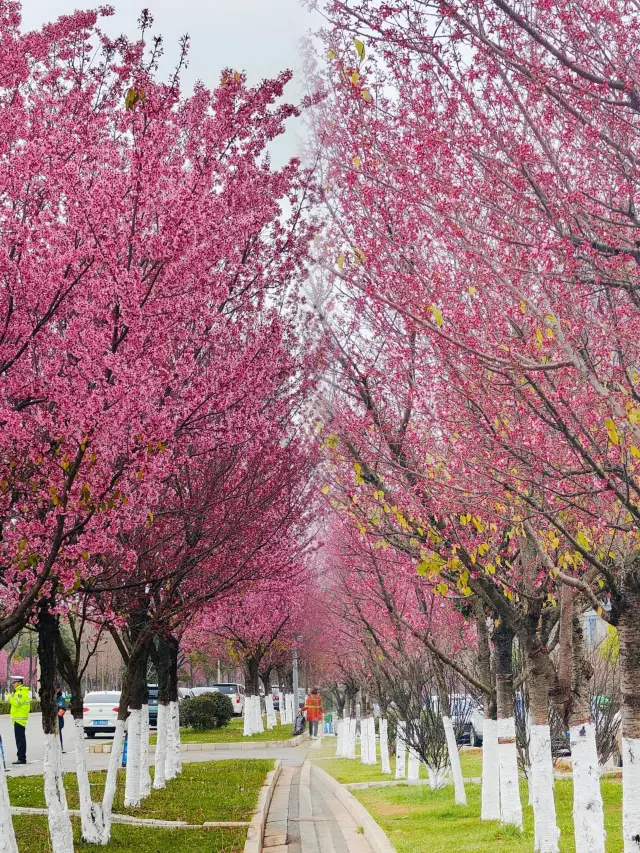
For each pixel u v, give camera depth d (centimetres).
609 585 1188
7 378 1184
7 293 1174
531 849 1534
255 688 5203
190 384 1309
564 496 1109
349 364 1435
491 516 1312
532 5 1047
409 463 1391
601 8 1035
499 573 1509
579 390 1101
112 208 1159
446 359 1143
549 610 1664
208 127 1529
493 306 1155
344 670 4122
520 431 1150
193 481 1666
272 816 2292
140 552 1593
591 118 1076
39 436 1233
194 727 5525
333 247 1312
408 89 1171
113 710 4741
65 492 1129
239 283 1580
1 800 1192
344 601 2841
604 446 1134
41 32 1473
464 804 2212
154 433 1166
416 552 1527
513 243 1089
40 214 1171
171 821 1988
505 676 1852
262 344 1442
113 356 1128
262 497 1711
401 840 1723
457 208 1134
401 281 1181
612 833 1756
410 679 2662
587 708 1418
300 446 1706
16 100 1284
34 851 1617
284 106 1565
